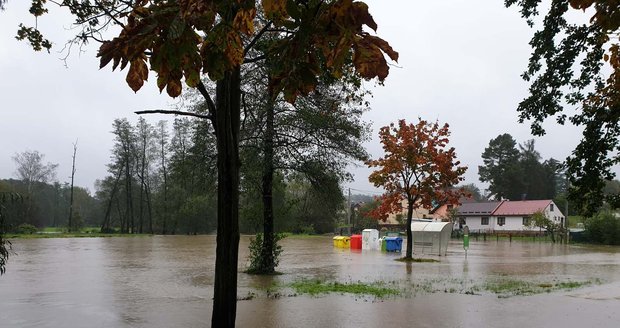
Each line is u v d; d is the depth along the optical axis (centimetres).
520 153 8988
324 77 571
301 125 1658
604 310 1083
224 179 549
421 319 965
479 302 1172
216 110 546
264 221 1783
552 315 1020
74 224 6775
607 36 905
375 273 1850
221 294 550
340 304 1124
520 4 1106
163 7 238
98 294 1280
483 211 7519
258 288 1384
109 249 3191
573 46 1014
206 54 242
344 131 1702
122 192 7238
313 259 2561
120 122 6938
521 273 1941
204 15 230
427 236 3083
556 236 5650
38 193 7412
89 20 586
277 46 299
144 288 1398
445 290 1376
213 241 4419
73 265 2081
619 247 4659
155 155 7088
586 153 984
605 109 959
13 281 1536
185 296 1252
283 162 1711
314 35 239
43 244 3719
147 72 250
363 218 7200
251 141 1630
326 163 1728
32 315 988
